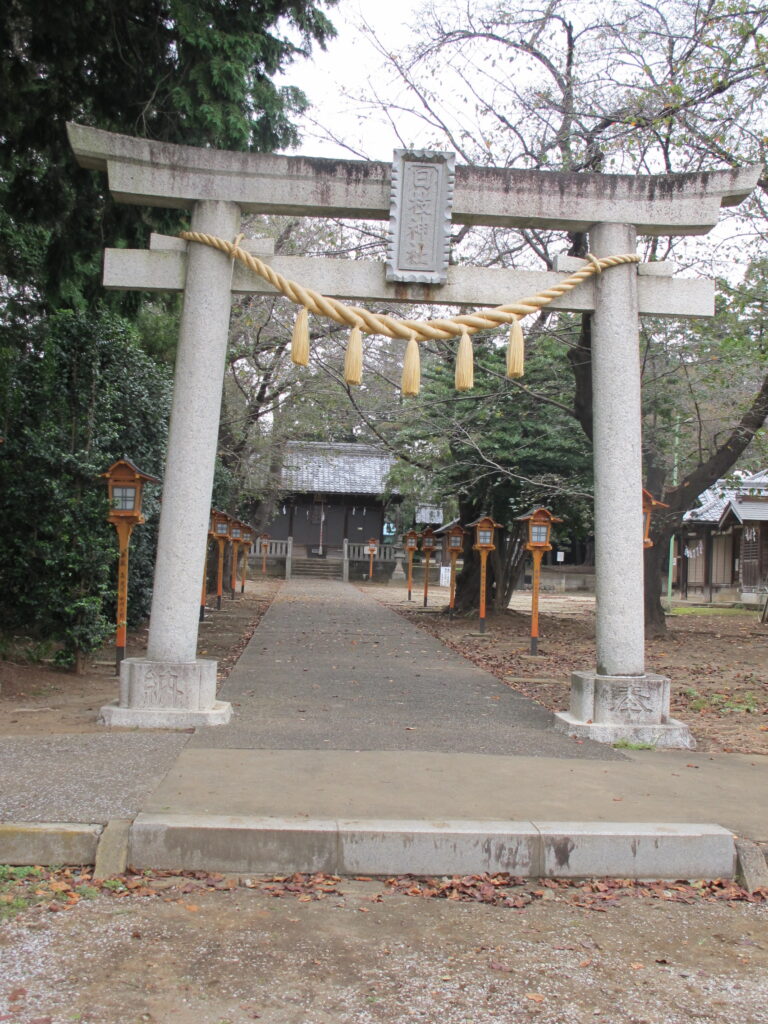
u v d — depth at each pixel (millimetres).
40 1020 3316
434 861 4805
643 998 3641
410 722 8086
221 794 5359
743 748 7605
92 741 6723
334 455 42281
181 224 10516
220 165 7742
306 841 4762
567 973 3826
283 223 18078
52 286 10953
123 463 9969
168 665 7520
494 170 7855
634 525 7797
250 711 8281
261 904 4367
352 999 3555
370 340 20188
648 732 7500
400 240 7773
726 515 31672
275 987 3621
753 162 12336
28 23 9344
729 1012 3557
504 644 15844
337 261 7855
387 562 43094
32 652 10445
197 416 7652
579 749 7117
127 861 4676
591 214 7914
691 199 7914
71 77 9602
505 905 4480
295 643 14867
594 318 8039
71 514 10188
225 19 9477
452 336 7793
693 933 4273
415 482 22859
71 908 4230
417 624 19656
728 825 5207
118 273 7777
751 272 12758
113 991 3543
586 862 4879
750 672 12914
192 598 7691
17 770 5770
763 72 12094
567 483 17672
